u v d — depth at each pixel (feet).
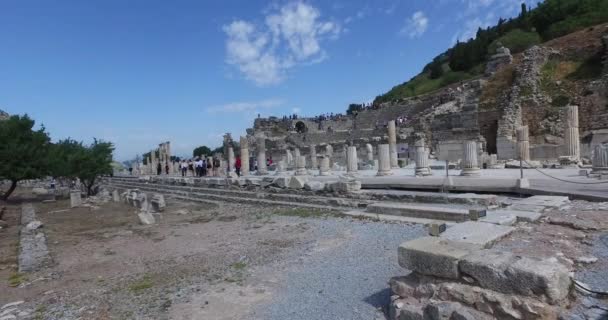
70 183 164.14
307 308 17.90
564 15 199.21
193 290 22.22
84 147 127.85
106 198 98.53
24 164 100.17
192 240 37.29
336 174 83.56
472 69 236.43
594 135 102.47
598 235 20.81
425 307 14.07
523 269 12.55
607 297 13.01
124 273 27.91
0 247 42.32
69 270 30.12
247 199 63.31
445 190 45.70
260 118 254.47
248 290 21.25
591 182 37.91
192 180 95.35
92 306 21.40
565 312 11.87
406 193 43.11
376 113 219.20
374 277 20.74
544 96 126.62
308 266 24.34
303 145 191.21
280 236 34.76
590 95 116.26
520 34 214.07
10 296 24.63
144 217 51.49
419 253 15.29
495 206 34.19
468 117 138.51
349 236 31.09
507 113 126.11
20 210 85.92
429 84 265.13
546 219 25.44
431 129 150.10
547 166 74.54
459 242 16.34
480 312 13.06
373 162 112.88
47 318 20.26
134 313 19.69
